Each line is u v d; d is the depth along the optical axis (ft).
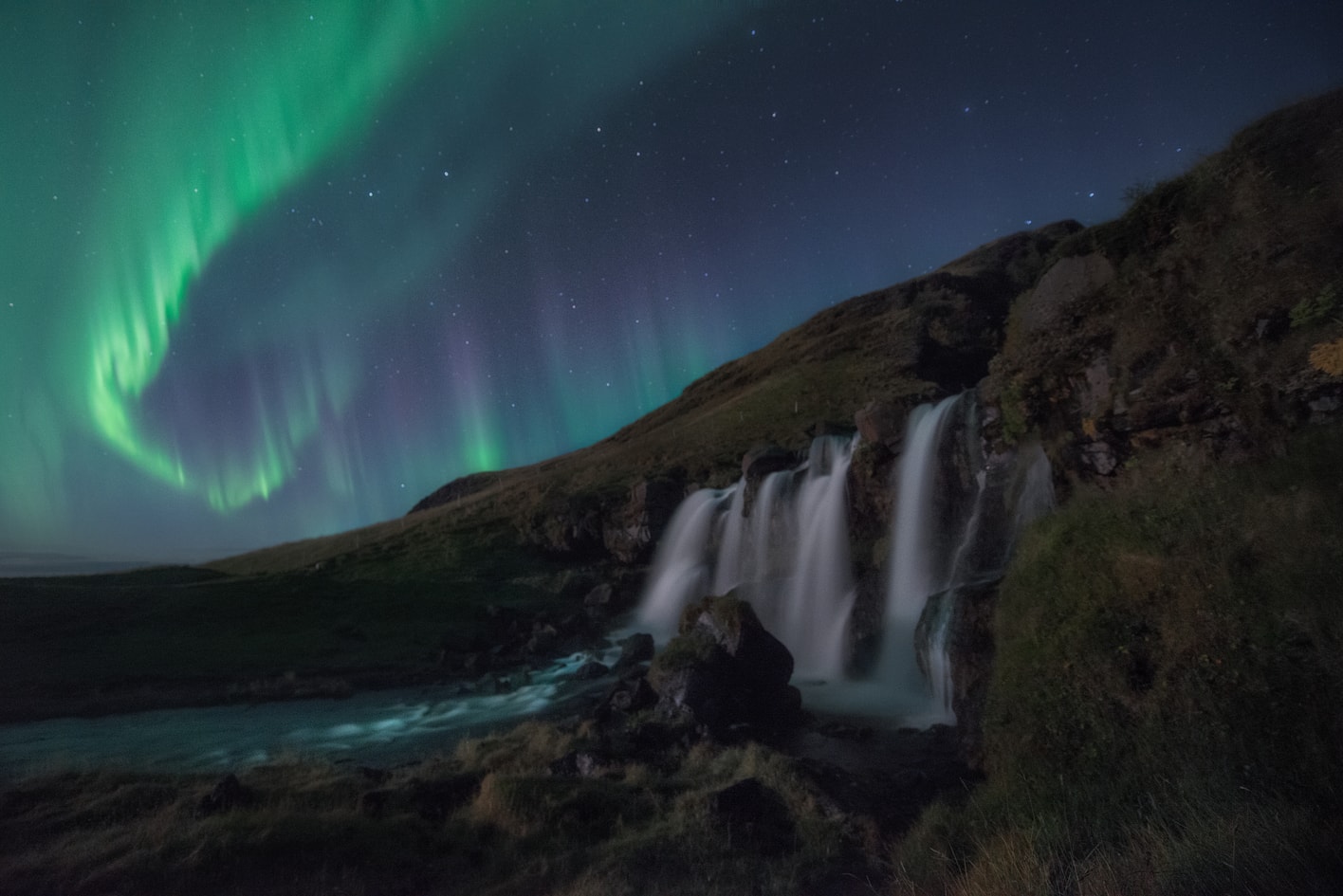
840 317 211.82
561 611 97.19
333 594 98.94
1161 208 34.50
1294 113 31.04
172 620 87.97
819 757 37.09
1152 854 14.92
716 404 192.95
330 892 23.06
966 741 31.24
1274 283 27.76
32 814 30.76
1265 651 18.81
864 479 72.74
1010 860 16.81
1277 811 15.05
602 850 25.70
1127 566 23.72
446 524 140.77
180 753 45.75
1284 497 21.93
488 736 46.06
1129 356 32.83
